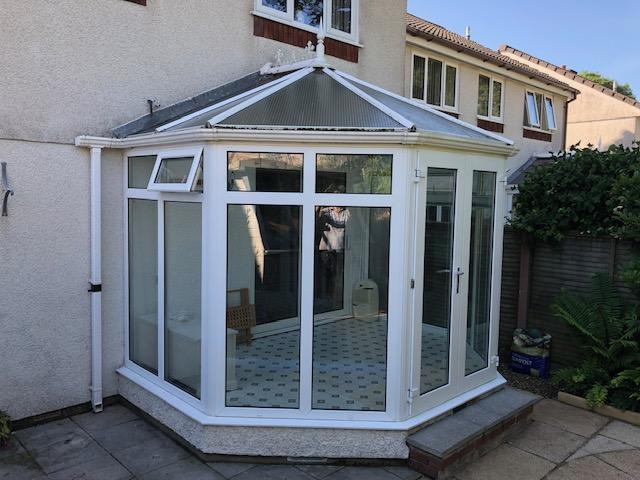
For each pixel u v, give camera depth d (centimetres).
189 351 476
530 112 1719
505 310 711
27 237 480
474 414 476
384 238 433
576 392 581
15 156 467
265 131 408
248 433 432
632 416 525
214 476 414
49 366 504
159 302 501
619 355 549
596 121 2261
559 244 650
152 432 489
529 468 434
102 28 509
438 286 469
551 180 657
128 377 532
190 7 572
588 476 423
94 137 500
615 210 574
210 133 411
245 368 452
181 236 477
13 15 455
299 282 435
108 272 540
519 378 654
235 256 448
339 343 452
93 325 525
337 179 425
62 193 499
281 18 660
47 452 448
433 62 1327
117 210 542
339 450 432
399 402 434
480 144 479
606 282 577
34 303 490
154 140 467
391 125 421
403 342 432
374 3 786
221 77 605
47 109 481
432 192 452
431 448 410
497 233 534
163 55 554
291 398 445
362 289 448
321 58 569
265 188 428
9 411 482
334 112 449
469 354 521
